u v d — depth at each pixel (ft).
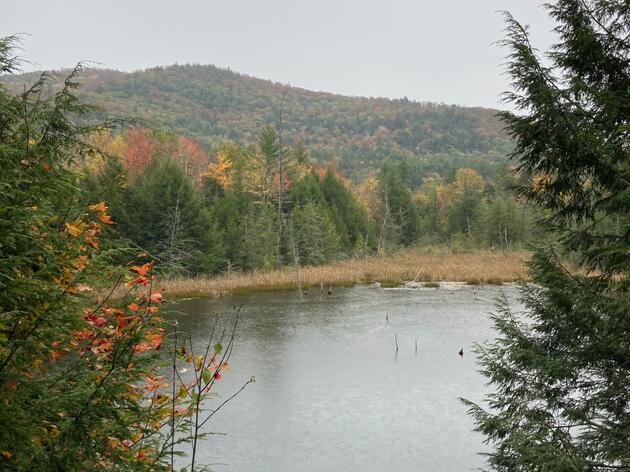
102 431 8.90
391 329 72.18
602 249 18.69
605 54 19.72
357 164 515.09
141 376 10.87
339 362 56.54
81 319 9.25
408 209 240.32
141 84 604.49
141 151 152.97
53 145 12.33
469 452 35.83
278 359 57.21
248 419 41.01
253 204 160.25
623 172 18.10
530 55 19.12
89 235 11.57
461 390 47.93
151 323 11.02
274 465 33.40
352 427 39.78
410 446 36.73
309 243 155.02
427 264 152.97
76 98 12.89
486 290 108.88
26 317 8.57
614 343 18.37
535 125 19.25
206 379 12.34
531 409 20.66
